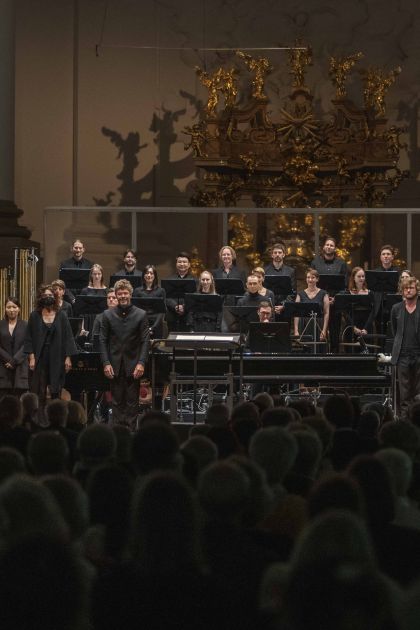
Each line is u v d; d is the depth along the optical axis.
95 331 16.61
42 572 2.80
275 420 7.75
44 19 25.94
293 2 26.64
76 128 26.00
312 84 26.59
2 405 9.47
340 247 24.05
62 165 25.97
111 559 4.30
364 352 17.52
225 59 26.55
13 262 20.89
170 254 24.77
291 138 24.59
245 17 26.66
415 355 15.83
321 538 2.98
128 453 6.84
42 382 15.02
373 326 18.81
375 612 2.68
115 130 26.17
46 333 14.94
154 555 3.38
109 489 4.58
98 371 15.32
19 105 25.80
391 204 26.30
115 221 24.73
